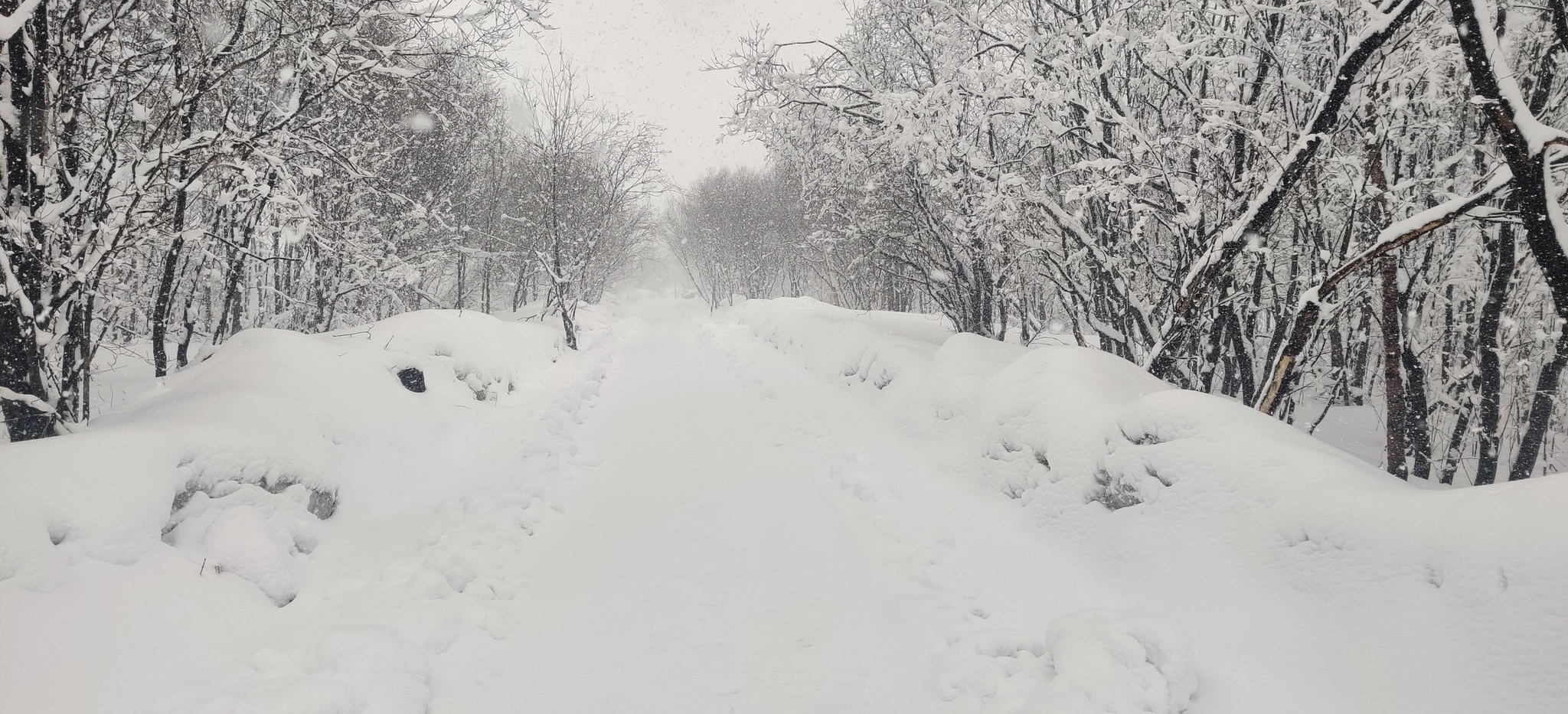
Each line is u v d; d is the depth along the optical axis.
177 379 6.68
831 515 5.83
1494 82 4.36
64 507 3.57
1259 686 3.22
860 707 3.27
